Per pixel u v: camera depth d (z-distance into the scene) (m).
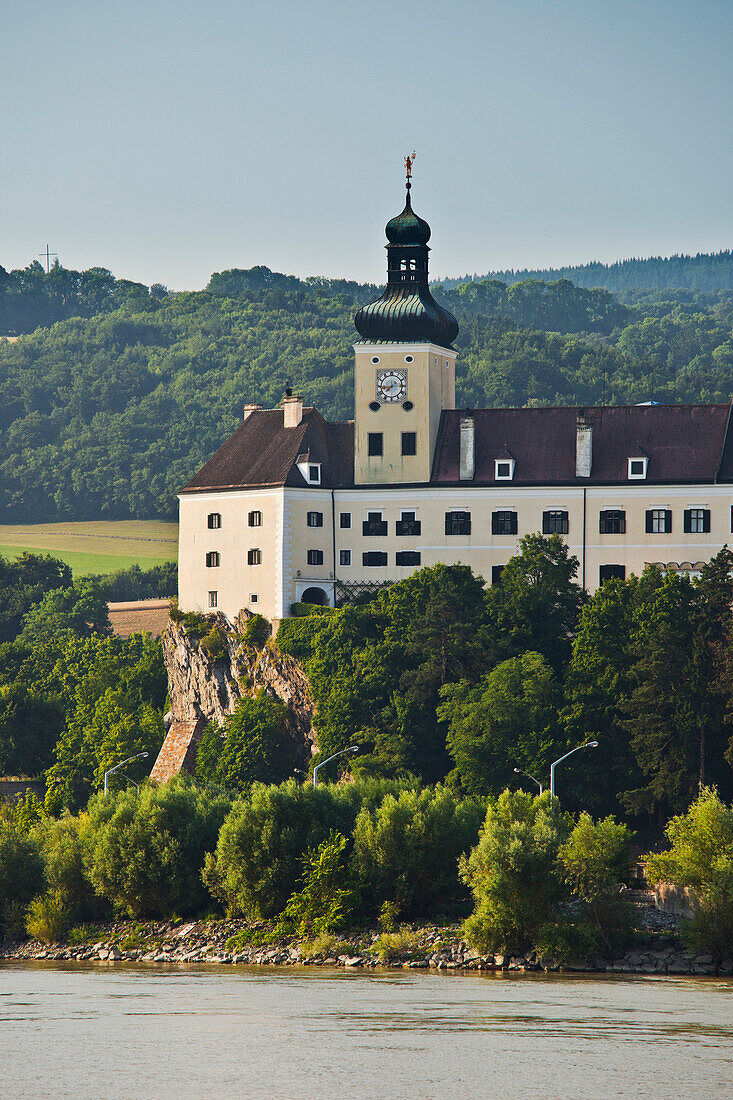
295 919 193.50
